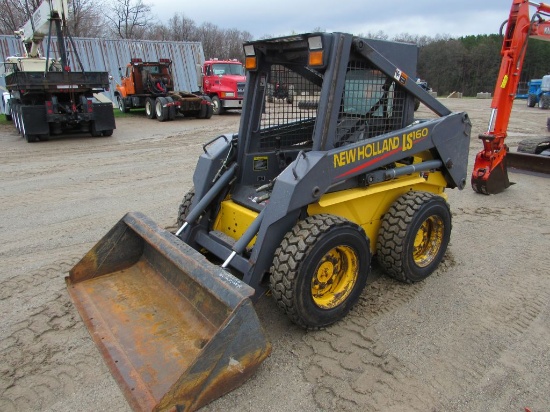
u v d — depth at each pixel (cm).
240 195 368
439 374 279
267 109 377
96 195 655
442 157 394
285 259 287
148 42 2206
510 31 586
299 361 290
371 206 364
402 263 364
